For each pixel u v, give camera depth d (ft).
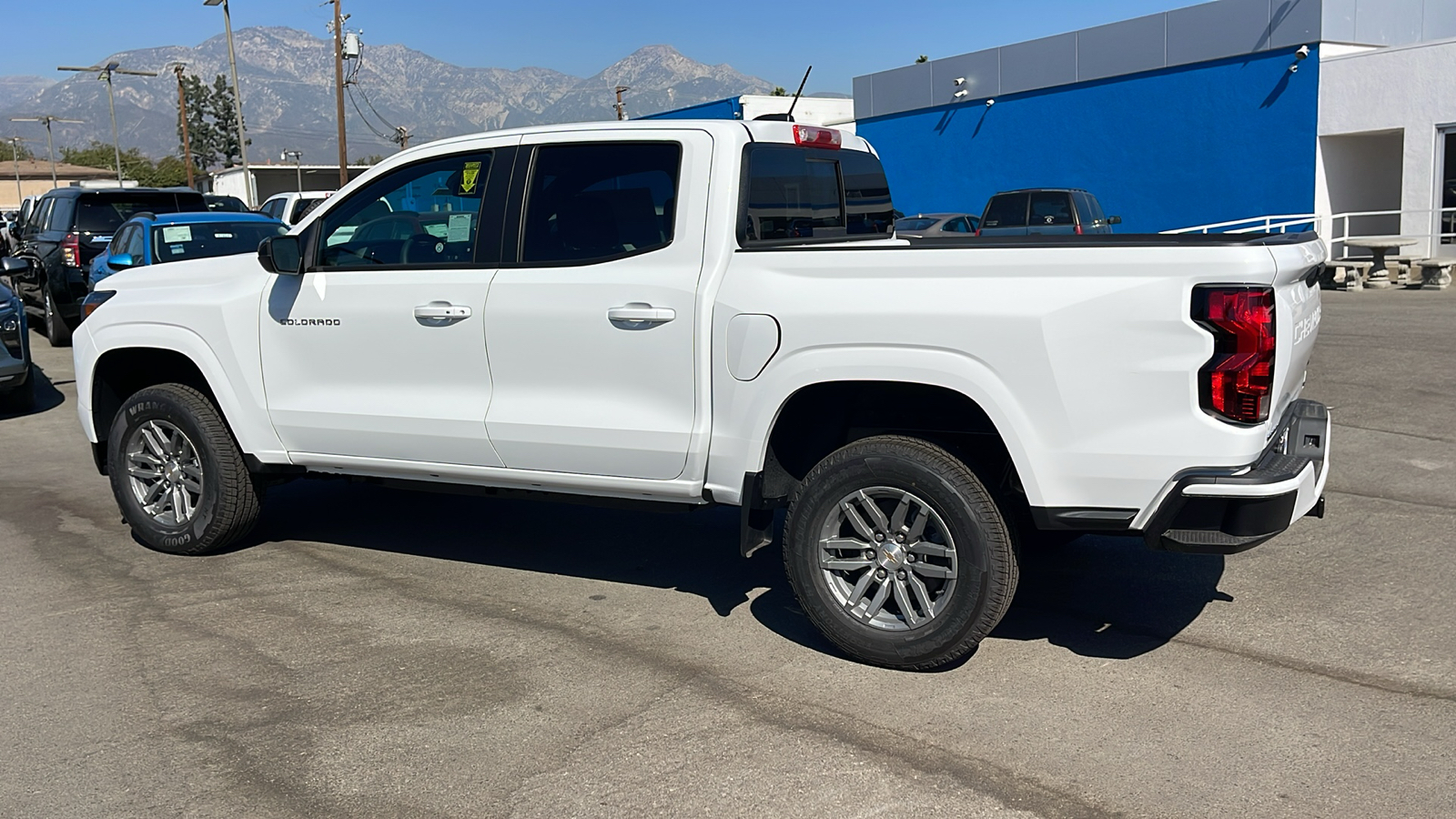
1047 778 11.06
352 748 11.94
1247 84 71.05
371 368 16.78
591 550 19.24
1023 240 13.33
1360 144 70.79
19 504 22.81
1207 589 16.43
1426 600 15.62
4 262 33.12
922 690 13.21
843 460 13.66
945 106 91.45
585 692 13.30
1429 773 10.96
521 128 15.93
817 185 16.84
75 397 36.63
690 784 11.07
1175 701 12.75
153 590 17.28
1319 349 37.55
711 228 14.49
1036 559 18.04
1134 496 12.46
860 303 13.29
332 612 16.21
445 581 17.62
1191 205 75.36
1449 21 73.36
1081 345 12.35
